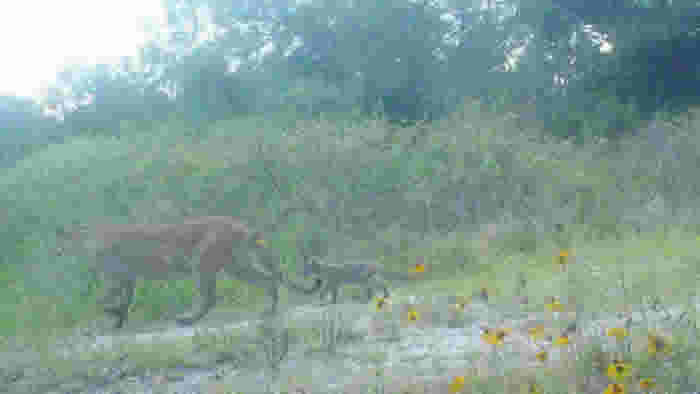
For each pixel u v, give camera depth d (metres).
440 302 7.58
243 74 24.64
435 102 27.50
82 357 6.36
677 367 4.55
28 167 15.44
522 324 6.54
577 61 28.88
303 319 7.36
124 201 13.09
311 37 27.48
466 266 10.81
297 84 23.55
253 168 13.29
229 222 8.73
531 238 12.16
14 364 6.32
